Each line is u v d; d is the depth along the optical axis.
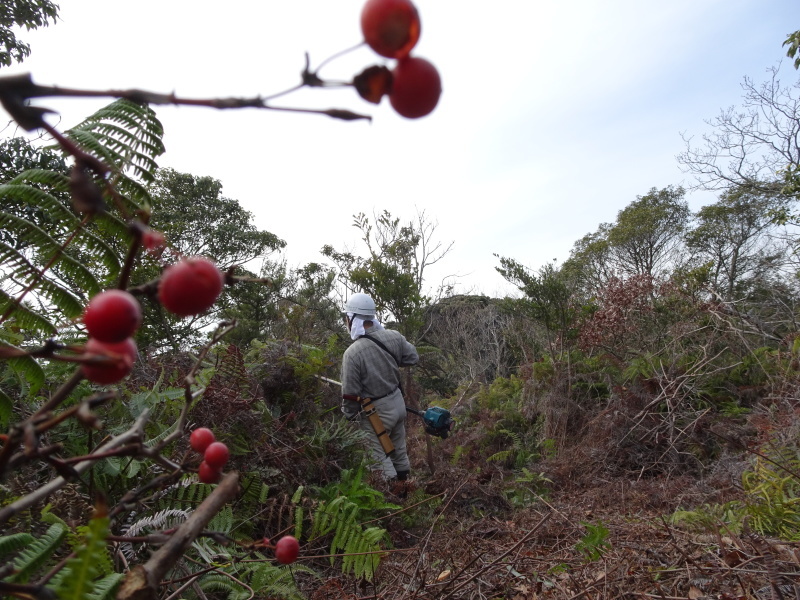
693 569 1.98
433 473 4.50
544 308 6.50
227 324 0.89
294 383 3.63
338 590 2.11
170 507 1.95
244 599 1.78
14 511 0.75
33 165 4.38
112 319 0.48
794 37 7.23
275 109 0.42
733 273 14.55
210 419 2.45
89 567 0.53
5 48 6.96
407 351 4.27
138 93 0.41
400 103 0.41
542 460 5.25
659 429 4.69
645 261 20.20
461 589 2.08
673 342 5.75
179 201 14.05
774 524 2.37
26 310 1.33
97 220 1.33
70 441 1.86
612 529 2.59
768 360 5.22
